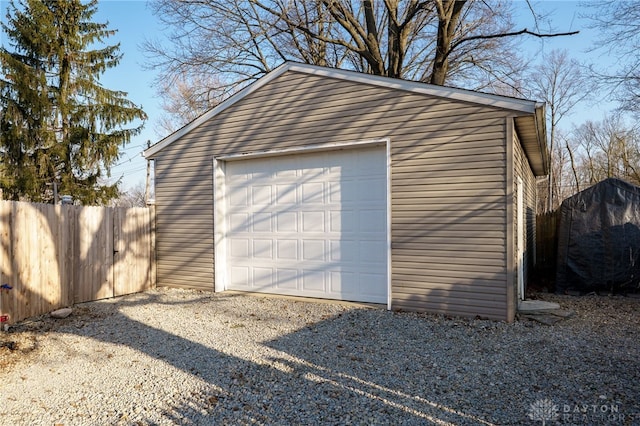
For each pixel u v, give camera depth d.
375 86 6.47
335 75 6.82
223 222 8.25
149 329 5.62
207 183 8.22
